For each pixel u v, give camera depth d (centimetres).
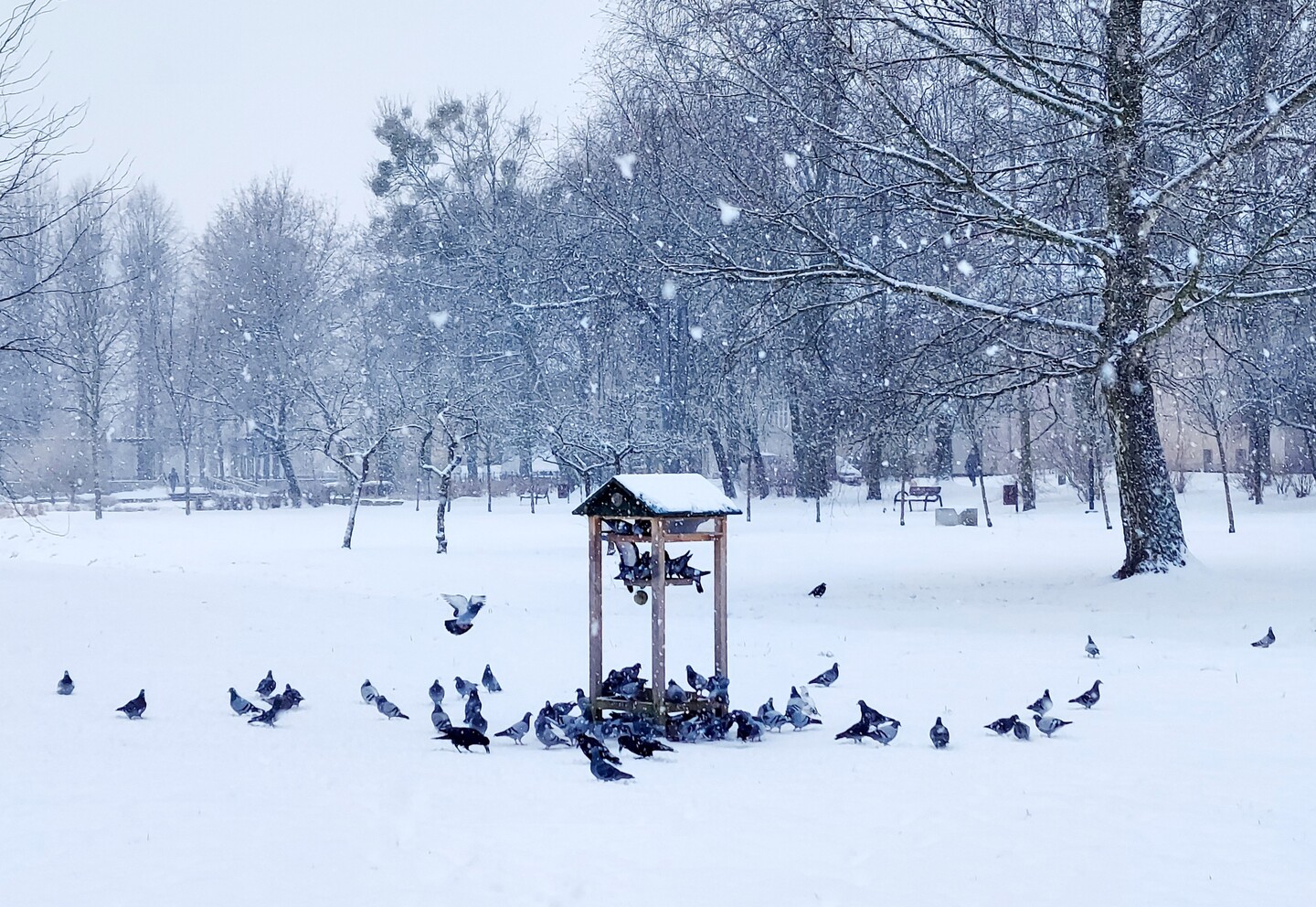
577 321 6600
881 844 780
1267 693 1448
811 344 2838
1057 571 2864
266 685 1365
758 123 2648
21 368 7694
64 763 989
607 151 4888
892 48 2542
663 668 1264
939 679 1593
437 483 8681
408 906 628
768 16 2534
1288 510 4956
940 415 2952
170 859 706
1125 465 2545
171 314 8681
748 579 3053
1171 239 2572
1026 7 2586
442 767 1032
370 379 6950
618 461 5097
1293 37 2295
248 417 8306
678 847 765
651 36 2894
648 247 3234
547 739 1150
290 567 3525
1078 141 2539
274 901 629
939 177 2412
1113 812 872
